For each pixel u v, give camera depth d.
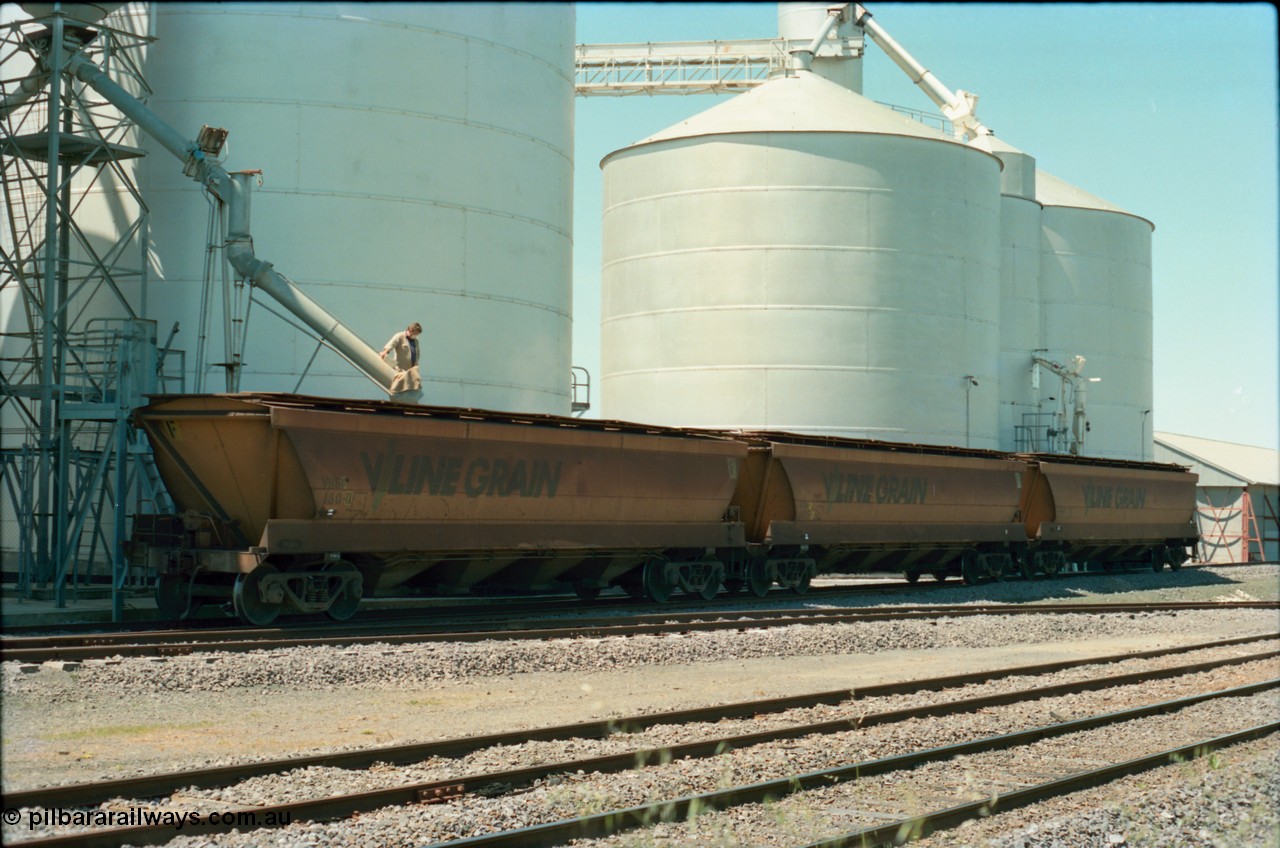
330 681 14.20
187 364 26.30
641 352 45.97
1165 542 43.25
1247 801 10.54
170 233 26.39
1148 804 10.13
